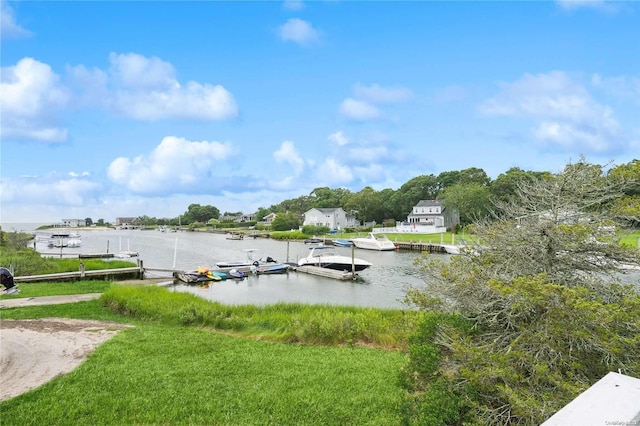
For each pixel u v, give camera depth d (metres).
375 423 6.33
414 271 32.47
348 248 53.62
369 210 92.62
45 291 19.91
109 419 6.45
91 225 179.75
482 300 5.71
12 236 42.91
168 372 8.46
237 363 9.13
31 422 6.33
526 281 4.72
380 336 11.30
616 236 5.35
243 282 28.25
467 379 5.09
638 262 5.26
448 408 4.91
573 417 1.75
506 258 5.86
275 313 14.81
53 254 47.25
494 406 5.03
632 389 1.96
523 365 4.81
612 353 4.44
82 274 25.08
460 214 66.94
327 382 8.02
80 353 9.86
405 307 18.55
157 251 54.28
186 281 27.62
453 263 6.30
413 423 5.05
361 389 7.64
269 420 6.45
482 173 82.38
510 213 6.12
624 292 5.30
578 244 5.39
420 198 88.56
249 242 70.19
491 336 5.56
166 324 13.53
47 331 11.98
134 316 14.69
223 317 13.71
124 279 27.44
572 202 5.60
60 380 7.98
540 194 5.82
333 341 11.42
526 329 4.94
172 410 6.74
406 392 6.43
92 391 7.47
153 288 18.47
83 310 15.35
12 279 9.57
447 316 6.23
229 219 142.25
